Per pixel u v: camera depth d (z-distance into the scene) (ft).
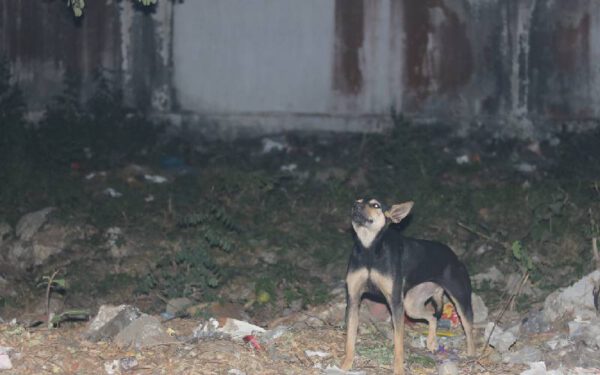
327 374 25.49
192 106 56.13
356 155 53.11
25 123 54.49
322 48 56.34
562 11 56.90
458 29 56.49
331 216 45.85
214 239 39.96
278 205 46.42
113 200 45.60
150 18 55.77
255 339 27.84
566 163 53.11
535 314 32.50
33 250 40.75
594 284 31.35
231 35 56.18
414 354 28.25
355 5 56.34
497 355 27.86
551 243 40.96
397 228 43.70
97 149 52.70
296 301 36.35
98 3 55.52
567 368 26.50
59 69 55.47
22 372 24.62
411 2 56.34
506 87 56.80
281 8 56.34
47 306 33.58
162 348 26.73
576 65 56.80
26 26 55.26
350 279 26.32
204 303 35.12
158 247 41.42
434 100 56.44
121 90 55.83
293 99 56.44
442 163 51.96
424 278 27.40
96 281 38.45
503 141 55.93
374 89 56.44
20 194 46.09
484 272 38.65
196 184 48.26
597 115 56.49
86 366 25.27
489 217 45.14
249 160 53.67
